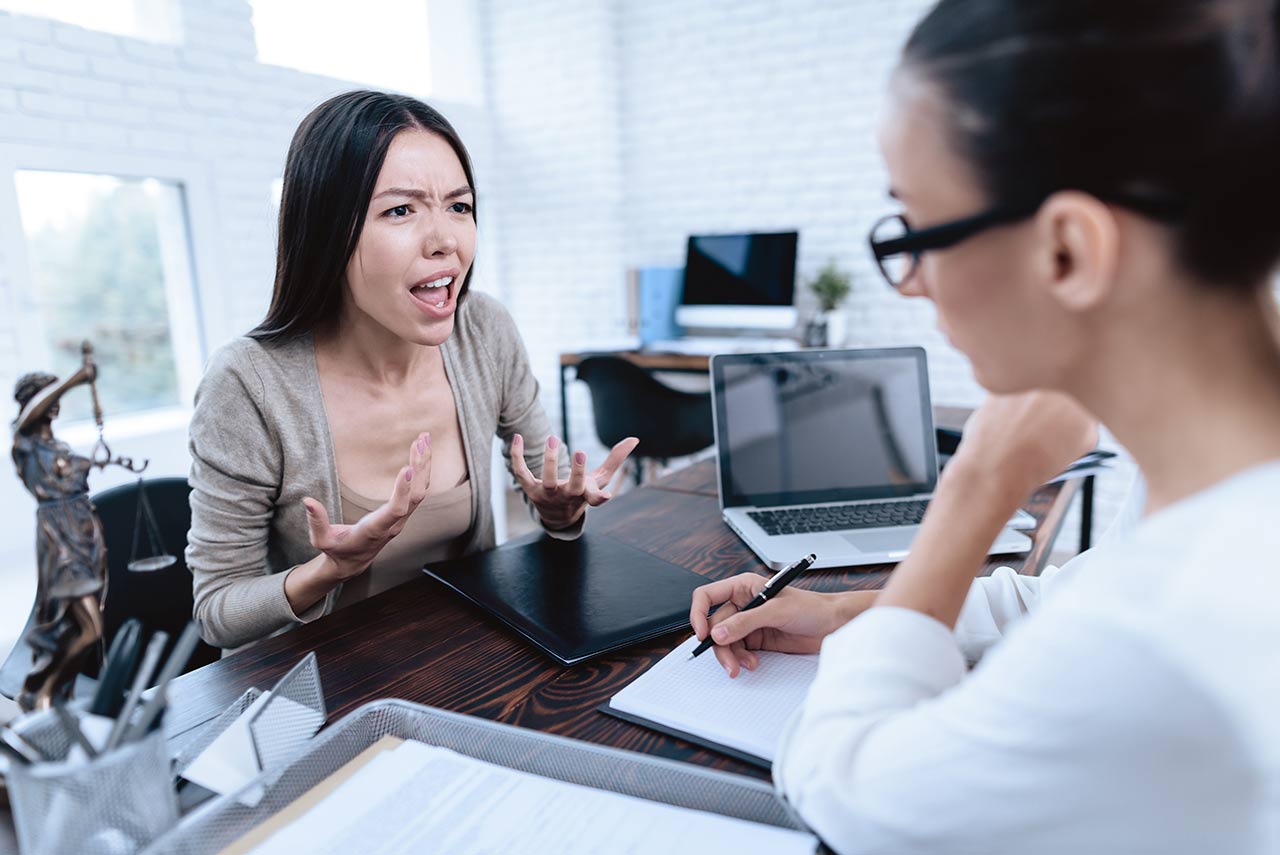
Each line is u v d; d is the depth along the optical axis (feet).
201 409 3.39
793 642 2.41
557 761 1.81
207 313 10.55
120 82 9.37
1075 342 1.21
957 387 11.74
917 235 1.27
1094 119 1.04
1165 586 1.00
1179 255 1.07
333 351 3.68
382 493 3.75
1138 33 1.01
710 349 11.57
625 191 13.98
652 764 1.73
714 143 13.03
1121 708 0.98
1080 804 1.04
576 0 13.20
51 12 9.04
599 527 3.89
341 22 12.39
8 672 2.19
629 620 2.68
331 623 2.80
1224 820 0.97
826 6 11.81
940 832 1.17
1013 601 2.33
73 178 9.34
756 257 11.93
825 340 11.78
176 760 1.92
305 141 3.17
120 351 12.14
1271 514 0.98
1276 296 1.11
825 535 3.60
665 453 10.41
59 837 1.40
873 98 11.67
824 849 1.56
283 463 3.53
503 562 3.30
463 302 3.87
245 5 10.59
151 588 4.05
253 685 2.37
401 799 1.73
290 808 1.70
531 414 4.58
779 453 4.10
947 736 1.17
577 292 14.24
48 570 1.81
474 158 14.14
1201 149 1.01
